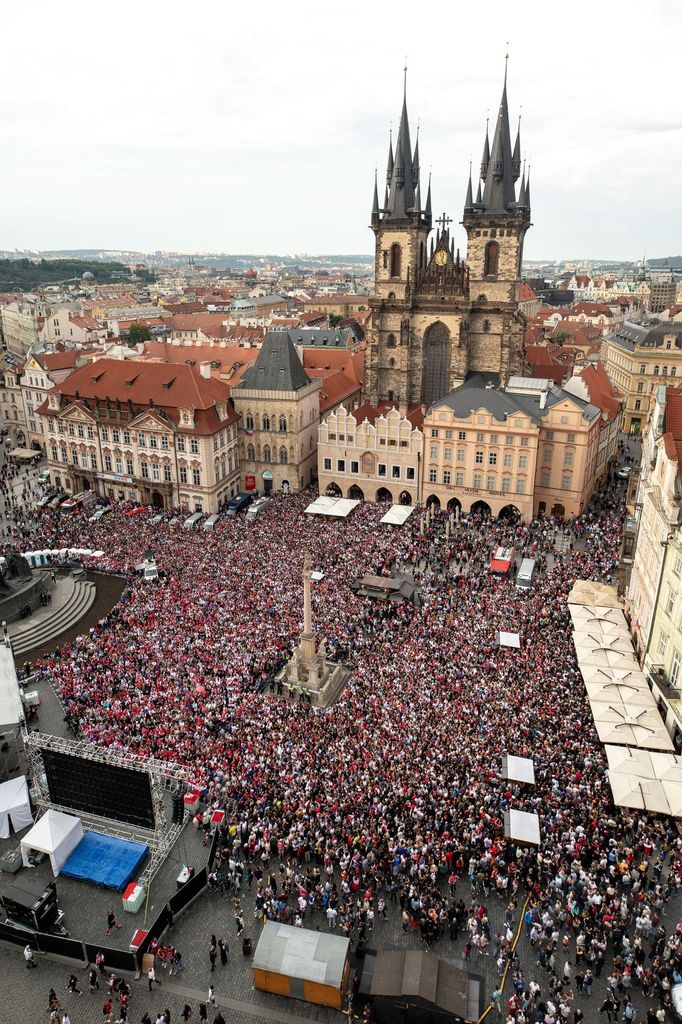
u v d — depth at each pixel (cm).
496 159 14625
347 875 5169
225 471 14088
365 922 4900
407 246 15475
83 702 7175
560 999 4325
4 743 6881
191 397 13488
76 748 6250
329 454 14125
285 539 11606
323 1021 4431
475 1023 4194
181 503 13900
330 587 9756
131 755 6012
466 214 14912
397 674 7606
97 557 11238
